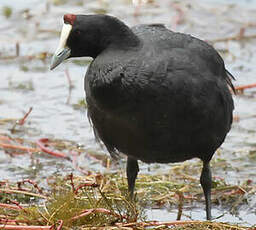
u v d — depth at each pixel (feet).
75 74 59.47
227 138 49.60
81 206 36.86
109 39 35.86
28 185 42.96
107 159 46.83
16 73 59.62
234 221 39.50
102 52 35.99
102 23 35.88
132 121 35.22
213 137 37.22
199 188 43.32
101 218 36.04
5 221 34.86
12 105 54.34
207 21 67.00
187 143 36.60
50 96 55.77
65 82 57.93
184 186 43.04
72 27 36.01
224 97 37.22
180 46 36.42
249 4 70.23
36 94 56.08
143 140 35.99
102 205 37.50
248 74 58.23
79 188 37.88
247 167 45.78
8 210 38.27
